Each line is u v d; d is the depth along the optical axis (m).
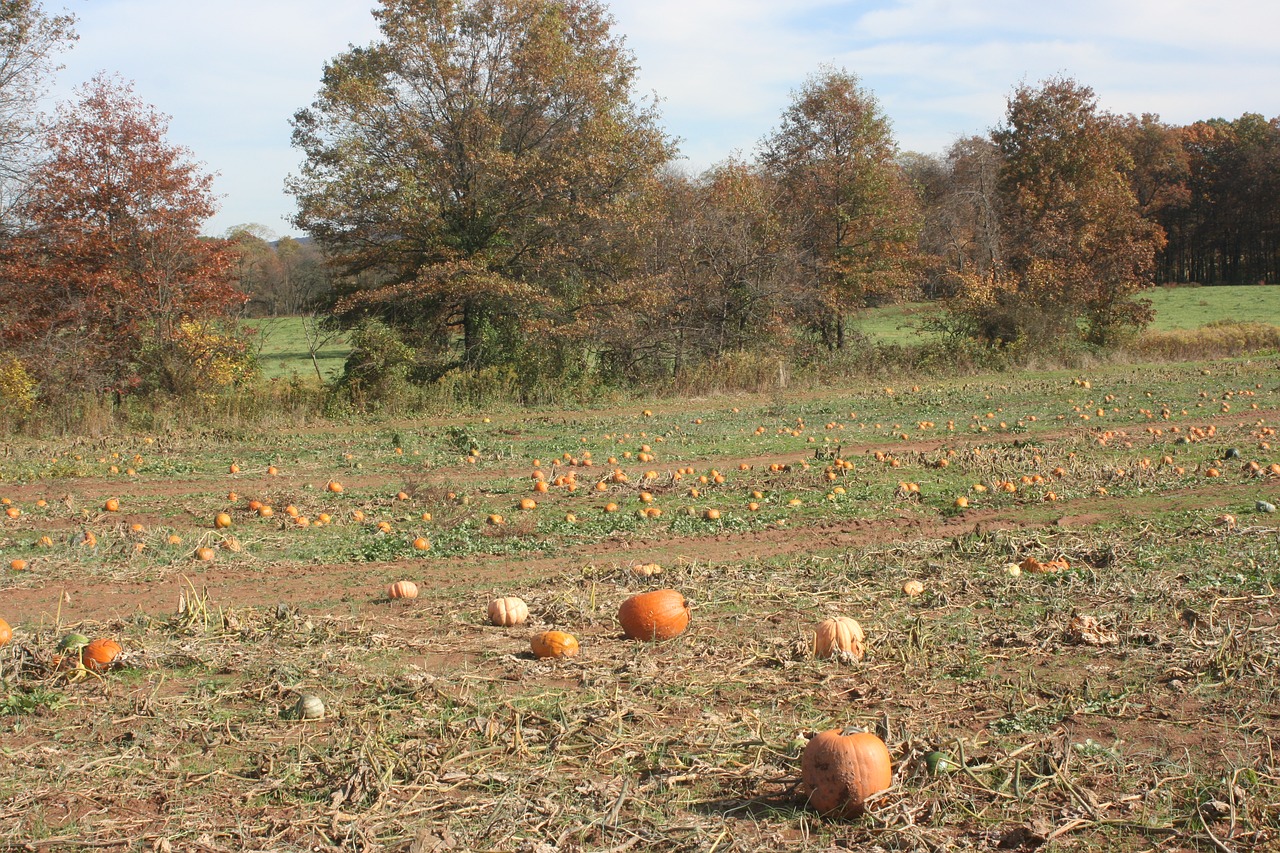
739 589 9.24
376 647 7.69
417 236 32.00
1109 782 5.02
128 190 27.59
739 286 35.59
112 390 25.92
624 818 4.78
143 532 12.30
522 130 33.50
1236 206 85.44
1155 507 12.44
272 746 5.73
